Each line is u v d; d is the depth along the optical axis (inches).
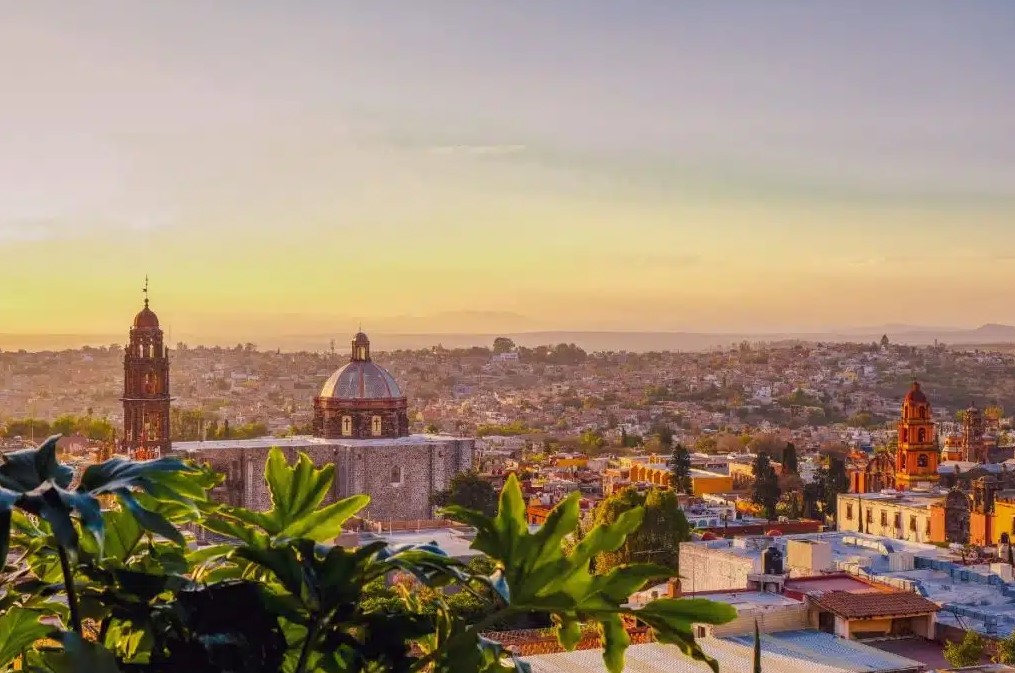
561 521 318.3
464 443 6643.7
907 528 5802.2
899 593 2503.7
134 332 6378.0
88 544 342.3
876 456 7805.1
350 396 6761.8
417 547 332.8
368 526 5113.2
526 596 319.3
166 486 319.6
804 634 2384.4
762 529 5246.1
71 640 279.1
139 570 343.9
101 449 6461.6
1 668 337.4
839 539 4005.9
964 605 2908.5
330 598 314.8
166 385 6427.2
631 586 319.0
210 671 303.7
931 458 7234.3
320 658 331.9
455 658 316.2
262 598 315.0
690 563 3558.1
